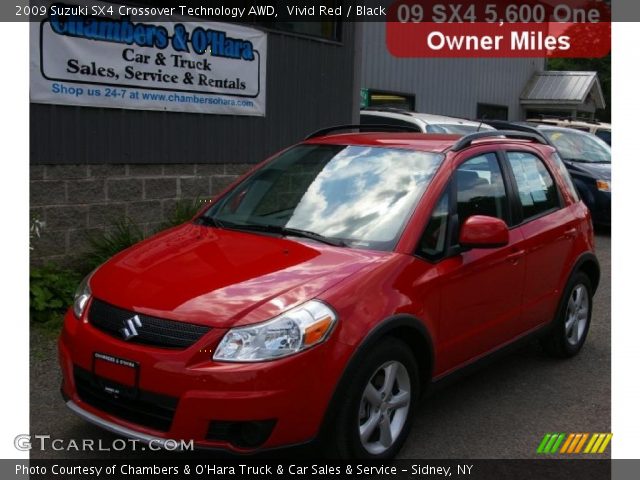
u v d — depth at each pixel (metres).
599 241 12.20
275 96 9.09
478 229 4.23
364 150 4.94
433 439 4.33
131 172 7.44
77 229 7.00
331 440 3.57
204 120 8.17
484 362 4.74
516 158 5.38
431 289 4.08
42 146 6.60
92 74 6.91
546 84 24.02
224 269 3.86
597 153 13.66
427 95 18.83
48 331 5.71
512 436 4.43
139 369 3.44
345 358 3.50
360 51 10.34
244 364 3.33
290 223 4.47
